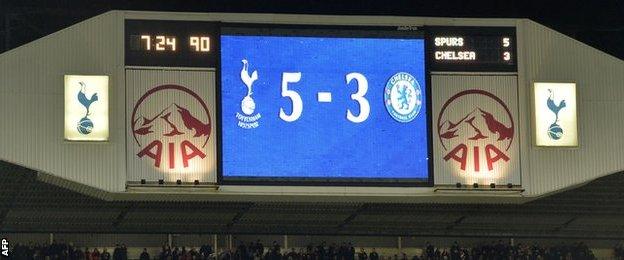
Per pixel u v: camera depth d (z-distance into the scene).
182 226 63.44
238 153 55.16
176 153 54.72
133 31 55.16
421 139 56.25
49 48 54.50
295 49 56.16
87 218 62.00
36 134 53.84
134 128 54.59
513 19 57.53
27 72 54.16
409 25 56.84
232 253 63.84
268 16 56.09
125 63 54.91
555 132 57.16
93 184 53.97
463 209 63.38
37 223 62.03
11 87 53.94
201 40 55.59
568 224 66.56
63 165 53.84
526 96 57.16
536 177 56.72
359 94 56.19
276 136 55.50
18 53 54.22
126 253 63.66
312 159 55.59
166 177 54.50
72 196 59.44
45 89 54.19
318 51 56.25
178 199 55.19
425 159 56.12
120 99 54.62
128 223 62.78
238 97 55.47
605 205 64.00
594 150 57.47
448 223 65.31
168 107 54.94
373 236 67.94
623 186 62.66
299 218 63.12
